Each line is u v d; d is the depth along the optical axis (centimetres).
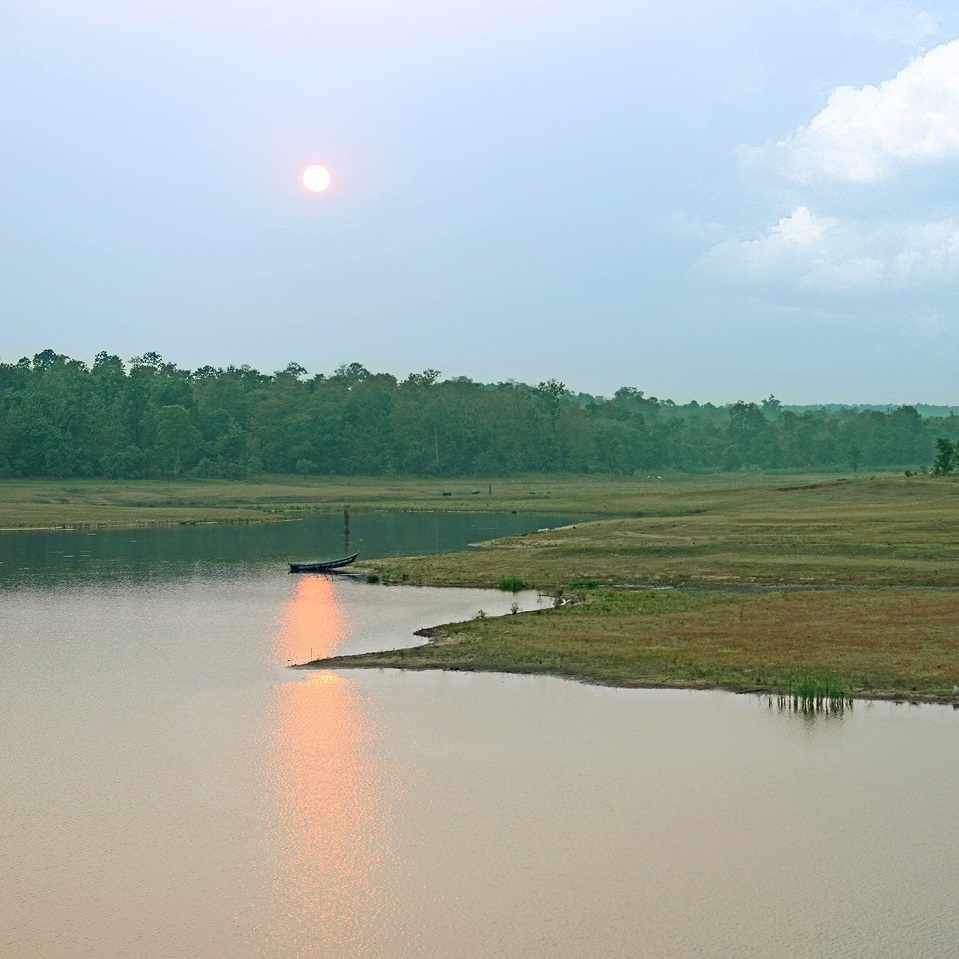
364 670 3609
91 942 1808
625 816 2277
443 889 1984
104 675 3591
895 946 1764
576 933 1816
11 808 2367
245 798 2414
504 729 2877
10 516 11475
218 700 3238
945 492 10281
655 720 2925
